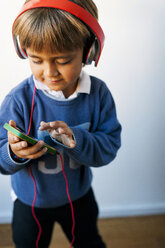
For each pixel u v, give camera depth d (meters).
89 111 0.75
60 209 0.83
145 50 1.14
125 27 1.09
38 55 0.53
